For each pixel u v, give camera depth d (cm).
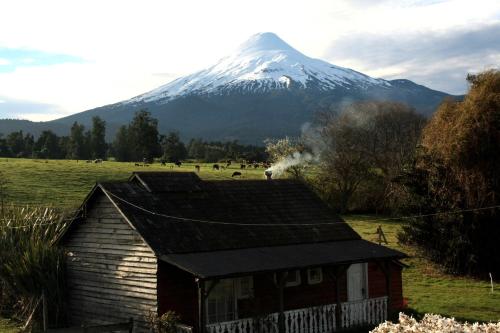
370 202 8175
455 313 3147
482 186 4291
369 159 8506
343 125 8412
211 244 2562
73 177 7919
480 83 4444
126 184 2759
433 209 4497
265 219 2908
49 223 3309
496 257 4231
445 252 4381
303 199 3203
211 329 2309
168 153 15662
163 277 2441
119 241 2653
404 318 1695
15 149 16650
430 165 4553
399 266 3177
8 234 3203
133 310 2539
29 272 2869
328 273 2683
